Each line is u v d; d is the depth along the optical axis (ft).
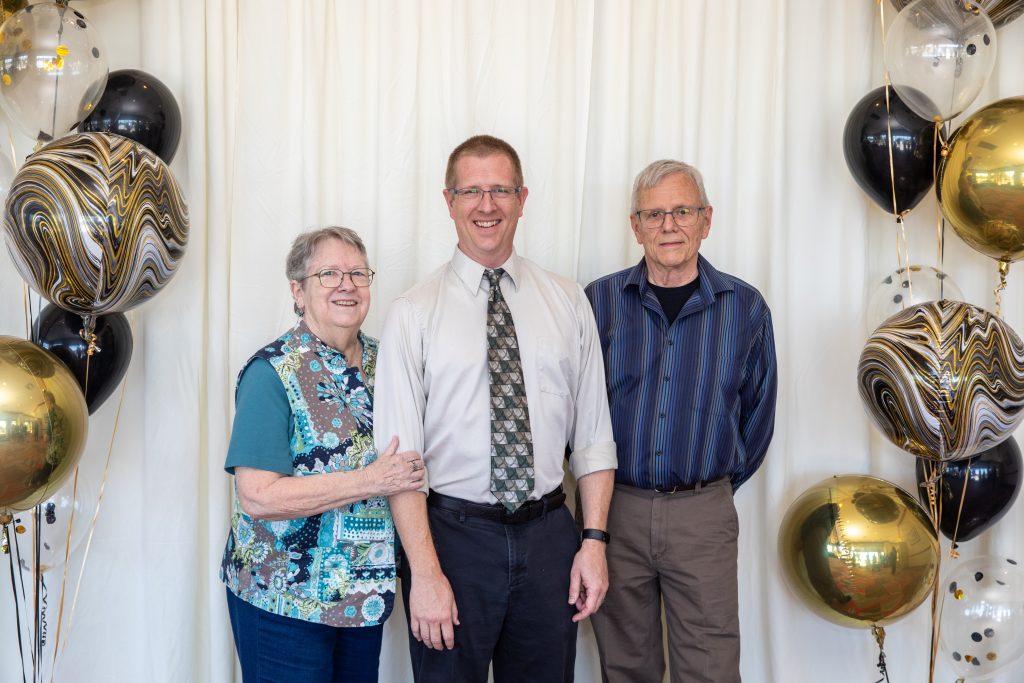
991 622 7.20
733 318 7.18
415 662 6.47
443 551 6.26
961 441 6.63
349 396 6.23
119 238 6.16
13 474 5.87
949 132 8.11
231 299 8.05
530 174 8.33
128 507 8.11
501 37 8.28
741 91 8.45
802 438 8.33
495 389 6.32
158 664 7.86
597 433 6.79
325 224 8.30
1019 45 8.09
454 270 6.65
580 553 6.50
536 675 6.45
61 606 7.43
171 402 7.91
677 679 7.28
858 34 8.24
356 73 8.16
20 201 6.08
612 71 8.25
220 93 8.03
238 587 6.11
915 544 6.98
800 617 8.34
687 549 7.08
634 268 7.42
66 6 6.66
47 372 6.12
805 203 8.30
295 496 5.76
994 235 6.75
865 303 8.32
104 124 7.03
